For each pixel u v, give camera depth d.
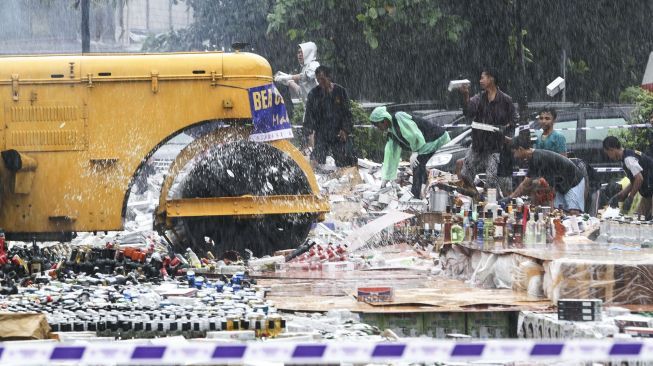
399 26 63.84
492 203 34.06
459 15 64.00
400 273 31.28
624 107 57.84
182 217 33.34
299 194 33.91
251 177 33.81
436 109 63.25
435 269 31.41
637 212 40.31
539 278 24.77
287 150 34.03
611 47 69.75
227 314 20.94
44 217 33.25
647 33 69.25
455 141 54.69
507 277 26.77
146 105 33.66
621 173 55.19
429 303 23.39
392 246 37.06
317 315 22.69
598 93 70.69
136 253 28.97
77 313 21.16
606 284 23.05
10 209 33.09
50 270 28.67
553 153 38.38
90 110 33.47
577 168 38.66
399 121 45.12
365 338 19.75
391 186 45.41
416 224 37.47
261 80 33.91
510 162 40.53
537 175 38.31
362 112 57.81
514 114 40.78
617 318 20.62
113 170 33.47
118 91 33.59
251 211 33.34
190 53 34.16
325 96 46.91
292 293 26.19
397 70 64.56
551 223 31.22
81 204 33.34
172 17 92.50
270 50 66.81
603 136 56.41
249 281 27.42
